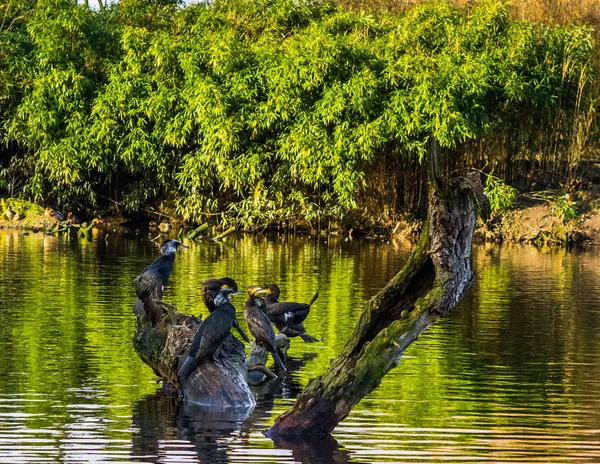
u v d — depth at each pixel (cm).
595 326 1578
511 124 3177
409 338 904
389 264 2386
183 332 1148
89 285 1931
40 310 1641
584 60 3156
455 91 2906
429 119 2911
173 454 896
